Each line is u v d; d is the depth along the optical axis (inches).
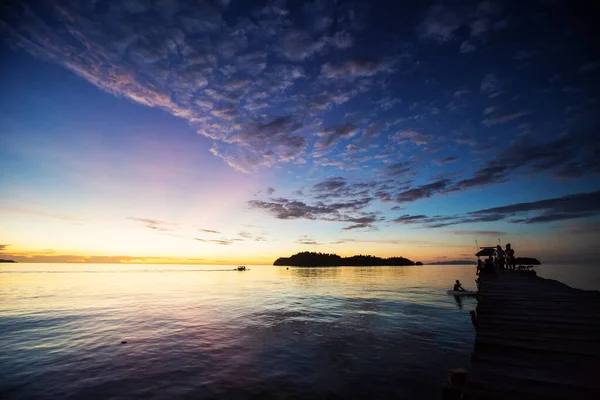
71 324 745.6
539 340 223.0
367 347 544.1
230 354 505.4
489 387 148.4
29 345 557.0
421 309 983.0
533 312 320.8
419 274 3929.6
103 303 1136.2
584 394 139.3
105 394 354.0
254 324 751.1
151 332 661.9
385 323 757.9
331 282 2486.5
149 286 2058.3
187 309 1002.7
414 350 524.7
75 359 477.1
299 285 2191.2
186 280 2918.3
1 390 364.8
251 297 1382.9
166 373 420.2
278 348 539.8
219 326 725.9
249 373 420.2
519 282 625.6
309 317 846.5
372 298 1306.6
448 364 455.2
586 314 308.8
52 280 2554.1
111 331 670.5
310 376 409.4
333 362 464.4
